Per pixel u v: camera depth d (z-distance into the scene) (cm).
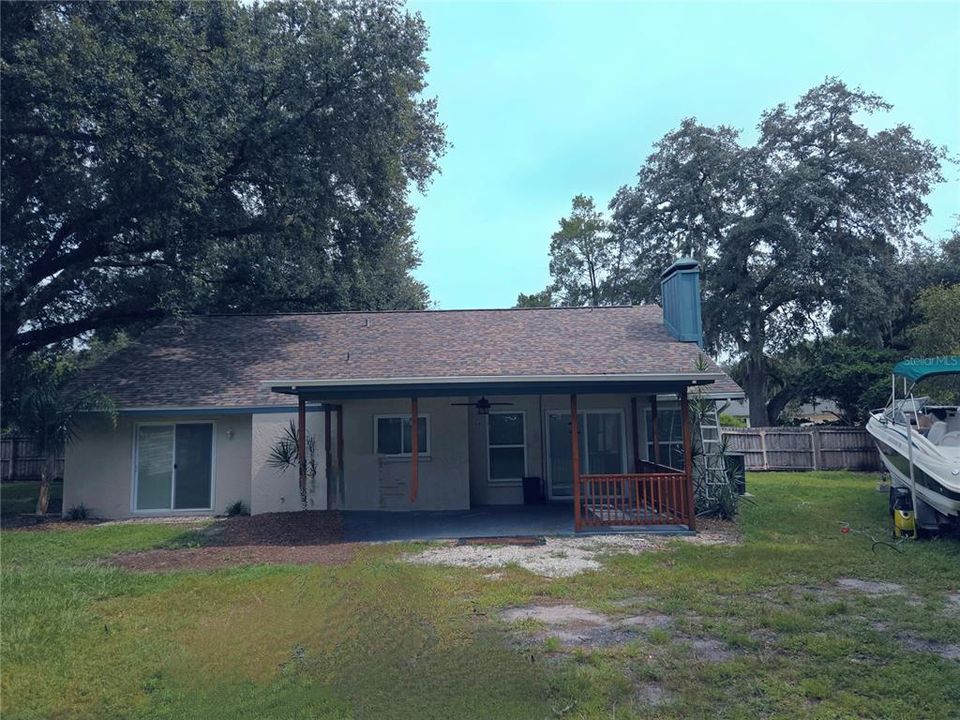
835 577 885
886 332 3466
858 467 2530
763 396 3644
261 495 1611
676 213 3791
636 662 581
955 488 1064
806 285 3378
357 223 2223
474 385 1284
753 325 3534
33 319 1933
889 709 489
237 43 1689
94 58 1417
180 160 1523
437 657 592
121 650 636
